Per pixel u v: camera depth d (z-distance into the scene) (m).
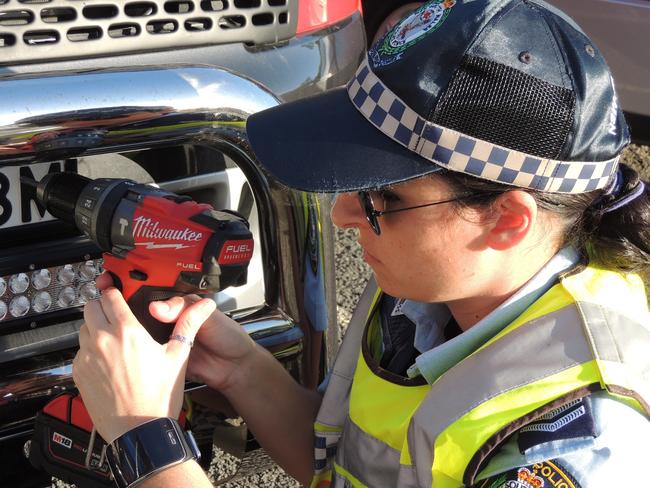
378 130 1.19
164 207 1.48
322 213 1.95
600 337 1.16
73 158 1.71
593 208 1.26
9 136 1.52
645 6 3.76
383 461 1.37
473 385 1.19
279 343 1.92
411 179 1.17
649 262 1.29
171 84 1.64
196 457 1.34
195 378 1.61
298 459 1.65
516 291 1.26
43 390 1.71
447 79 1.13
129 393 1.31
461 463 1.15
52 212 1.62
